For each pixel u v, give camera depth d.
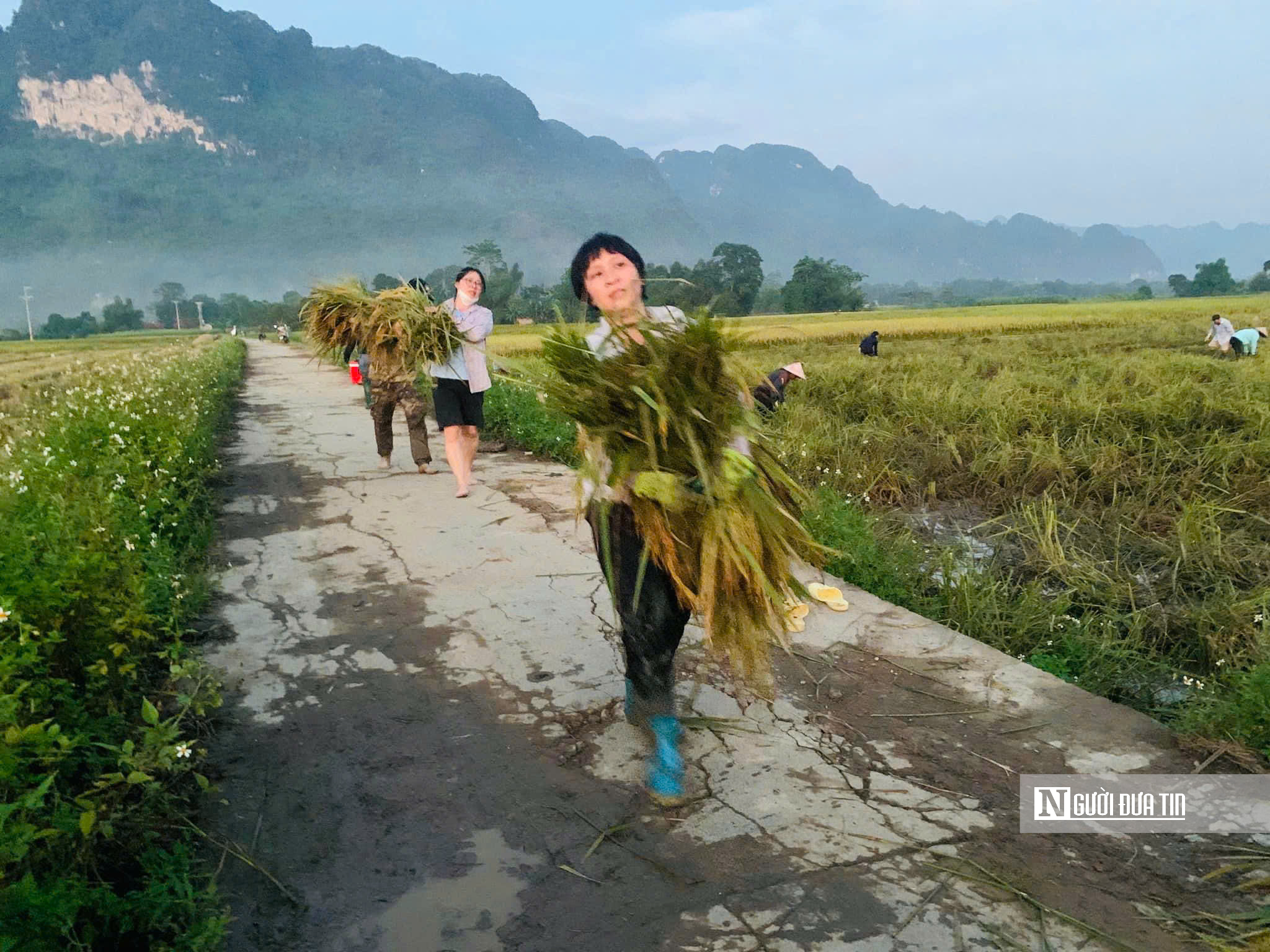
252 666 3.70
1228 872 2.36
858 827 2.56
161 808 2.47
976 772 2.87
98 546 3.52
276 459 8.98
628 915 2.20
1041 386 12.35
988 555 6.41
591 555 5.29
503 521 6.13
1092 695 3.44
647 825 2.58
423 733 3.13
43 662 2.79
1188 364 14.10
